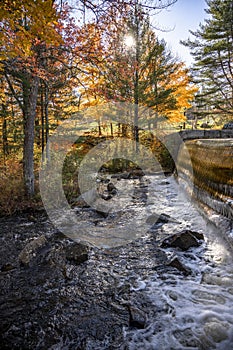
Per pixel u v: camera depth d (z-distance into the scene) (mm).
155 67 11000
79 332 1945
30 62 4758
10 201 5426
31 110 5625
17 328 1995
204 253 3146
